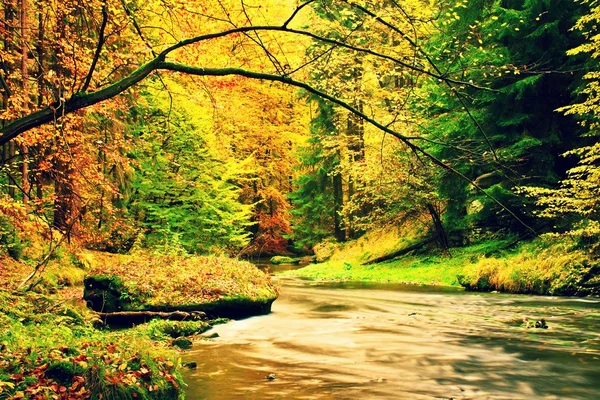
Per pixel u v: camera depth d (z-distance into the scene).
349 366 7.48
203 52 9.84
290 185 43.53
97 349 5.65
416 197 23.61
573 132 19.56
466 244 24.39
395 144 16.28
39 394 4.41
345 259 29.12
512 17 17.03
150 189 22.77
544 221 19.80
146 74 6.26
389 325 11.03
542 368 7.23
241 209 29.42
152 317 11.43
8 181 13.83
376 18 6.32
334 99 6.11
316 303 15.01
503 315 12.11
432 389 6.27
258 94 24.64
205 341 9.50
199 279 12.78
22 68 10.73
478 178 20.22
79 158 11.20
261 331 10.53
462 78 6.43
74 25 10.95
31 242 14.60
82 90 6.28
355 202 30.53
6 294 8.74
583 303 13.66
